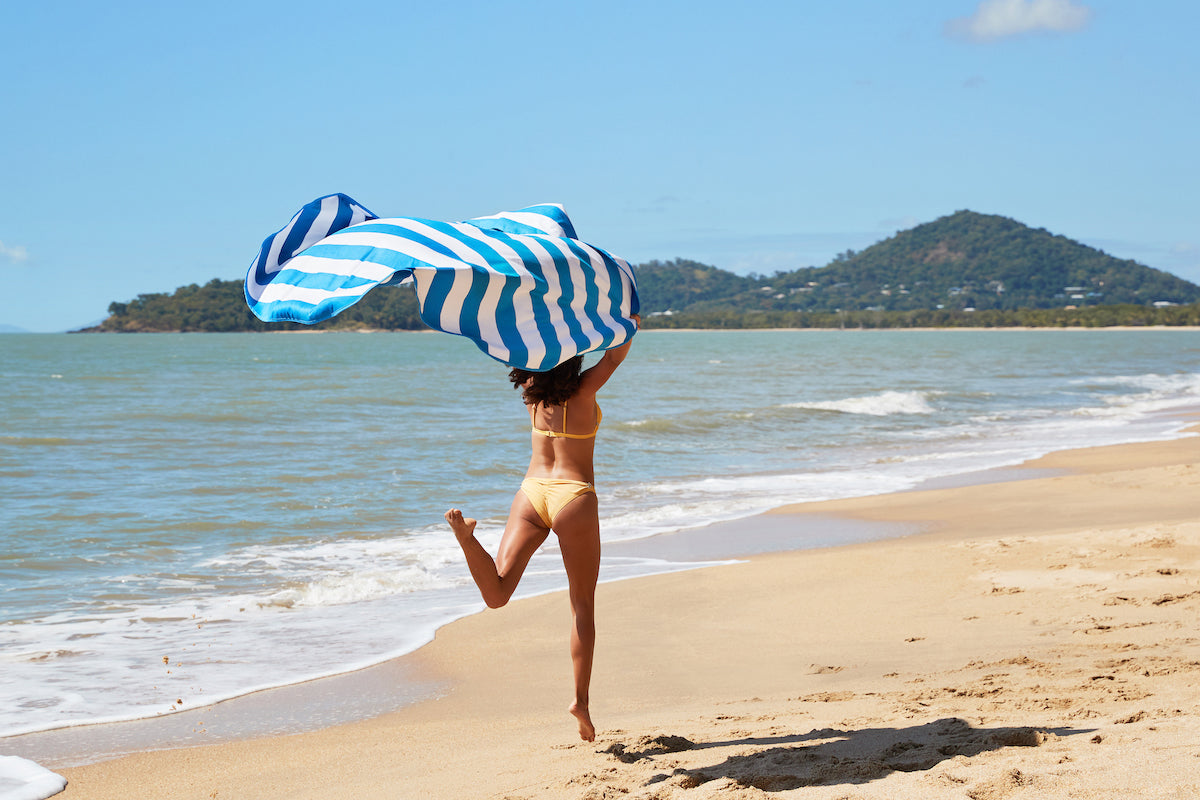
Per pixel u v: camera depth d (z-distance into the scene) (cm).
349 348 9500
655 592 773
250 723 498
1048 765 301
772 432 2081
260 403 2770
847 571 819
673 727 425
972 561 818
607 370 379
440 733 469
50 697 539
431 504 1215
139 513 1131
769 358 6569
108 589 802
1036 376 4247
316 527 1070
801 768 335
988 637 595
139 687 559
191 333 18725
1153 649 521
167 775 424
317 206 368
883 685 494
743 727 412
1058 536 886
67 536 1002
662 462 1633
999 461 1617
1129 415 2464
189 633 678
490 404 2780
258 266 354
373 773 407
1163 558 773
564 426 371
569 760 383
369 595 789
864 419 2358
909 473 1498
